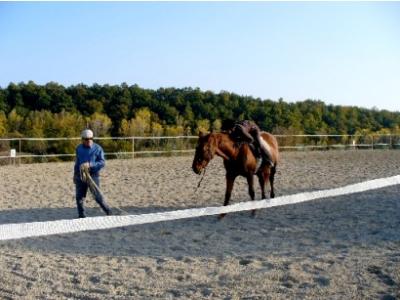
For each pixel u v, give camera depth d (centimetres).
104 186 1302
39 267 556
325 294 436
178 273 523
